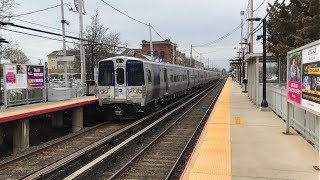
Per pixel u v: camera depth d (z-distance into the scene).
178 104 28.95
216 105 21.70
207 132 11.83
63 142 13.97
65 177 9.33
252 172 7.18
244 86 35.94
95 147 11.94
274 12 17.81
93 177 9.24
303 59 8.91
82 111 20.70
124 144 11.92
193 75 40.22
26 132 15.34
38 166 10.70
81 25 27.66
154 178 9.03
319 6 15.70
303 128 10.85
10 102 19.14
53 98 22.14
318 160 8.11
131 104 19.11
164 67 24.64
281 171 7.25
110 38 49.28
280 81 20.56
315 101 7.77
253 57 21.23
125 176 9.20
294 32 17.23
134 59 18.89
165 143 13.37
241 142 10.13
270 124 13.61
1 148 14.73
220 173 7.11
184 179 6.73
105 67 19.22
